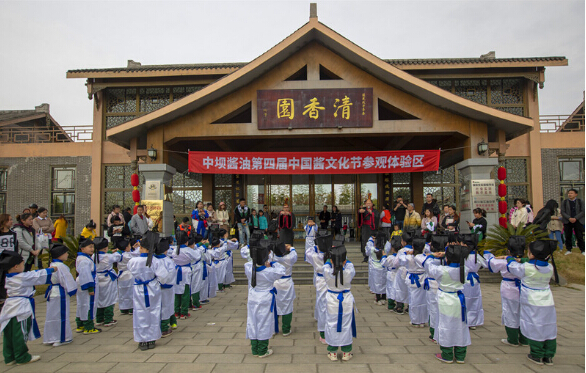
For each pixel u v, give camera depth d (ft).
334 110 37.29
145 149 39.40
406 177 52.65
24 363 16.48
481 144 36.55
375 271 26.66
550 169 49.70
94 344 19.02
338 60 37.83
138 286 18.19
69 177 52.80
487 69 48.57
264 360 16.61
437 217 35.09
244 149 53.36
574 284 31.19
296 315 24.17
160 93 51.83
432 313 18.35
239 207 45.85
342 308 16.44
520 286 17.25
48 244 32.37
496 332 20.27
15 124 57.36
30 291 17.35
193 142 45.65
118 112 51.93
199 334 20.33
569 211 35.14
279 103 37.47
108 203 51.37
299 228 54.03
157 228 36.83
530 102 49.44
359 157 38.47
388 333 20.25
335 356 16.53
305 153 38.58
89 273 20.40
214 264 29.48
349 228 53.72
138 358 16.98
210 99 37.45
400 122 37.35
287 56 37.83
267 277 17.11
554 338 15.99
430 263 17.42
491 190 36.83
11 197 52.26
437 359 16.60
